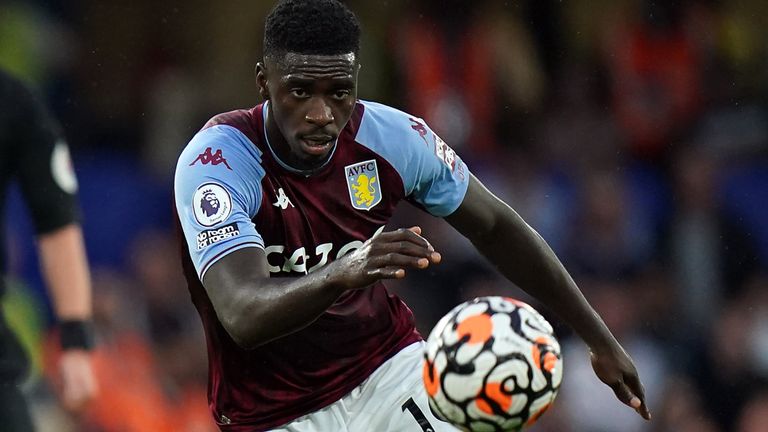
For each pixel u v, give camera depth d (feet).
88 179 126.41
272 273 49.98
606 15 139.74
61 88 136.77
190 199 47.09
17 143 65.57
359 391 52.85
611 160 131.75
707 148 134.92
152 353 108.68
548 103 136.36
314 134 45.85
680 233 127.34
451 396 42.16
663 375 114.11
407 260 40.34
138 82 141.08
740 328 113.91
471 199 52.80
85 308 67.21
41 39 135.74
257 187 48.60
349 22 45.93
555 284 53.67
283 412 51.96
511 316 42.47
